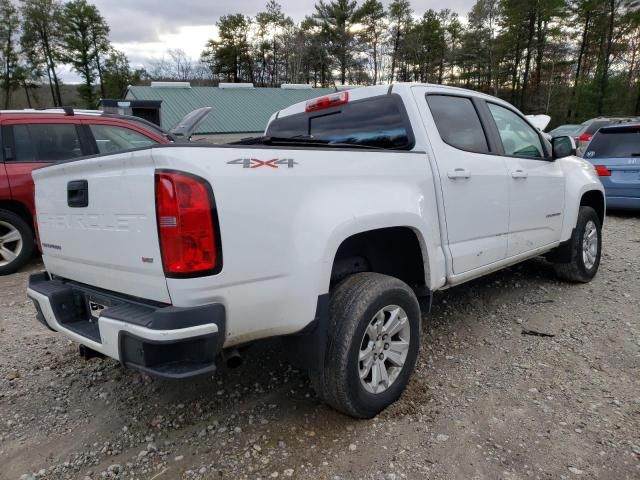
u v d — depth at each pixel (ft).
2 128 18.25
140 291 7.08
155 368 6.40
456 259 10.75
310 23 214.48
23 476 7.48
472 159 11.33
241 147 6.97
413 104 10.50
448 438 8.13
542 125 17.57
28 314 14.52
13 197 18.38
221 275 6.56
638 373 10.26
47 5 200.13
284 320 7.39
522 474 7.24
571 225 15.40
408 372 9.30
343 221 7.90
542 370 10.47
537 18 169.99
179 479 7.32
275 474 7.35
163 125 92.12
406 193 9.37
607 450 7.75
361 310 8.06
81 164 7.70
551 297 15.16
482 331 12.67
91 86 215.10
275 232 7.13
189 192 6.28
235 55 230.68
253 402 9.46
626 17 157.38
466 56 191.01
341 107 11.98
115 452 8.05
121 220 7.04
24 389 10.14
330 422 8.67
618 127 28.04
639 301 14.62
